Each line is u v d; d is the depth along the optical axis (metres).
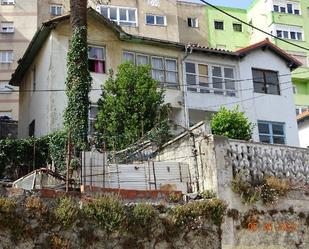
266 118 29.42
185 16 51.16
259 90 29.97
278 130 29.59
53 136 22.22
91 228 11.45
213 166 13.86
